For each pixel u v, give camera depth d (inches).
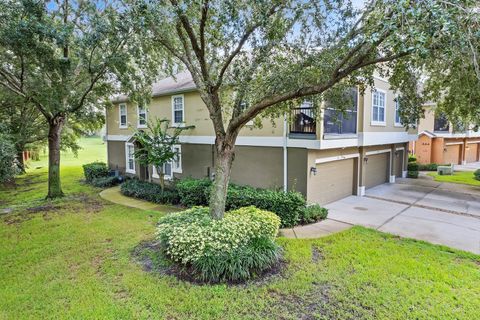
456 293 183.8
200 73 282.2
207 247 204.5
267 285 193.6
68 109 458.9
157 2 217.0
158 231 237.5
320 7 211.9
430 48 149.6
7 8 290.5
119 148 717.3
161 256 234.1
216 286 191.3
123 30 270.4
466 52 149.9
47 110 446.0
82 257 241.0
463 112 309.0
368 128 475.2
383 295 181.3
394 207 407.5
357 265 221.5
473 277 203.2
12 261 237.3
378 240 274.2
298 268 217.2
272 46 234.5
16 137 601.9
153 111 601.9
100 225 328.5
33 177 819.4
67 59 362.6
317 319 159.9
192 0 203.6
